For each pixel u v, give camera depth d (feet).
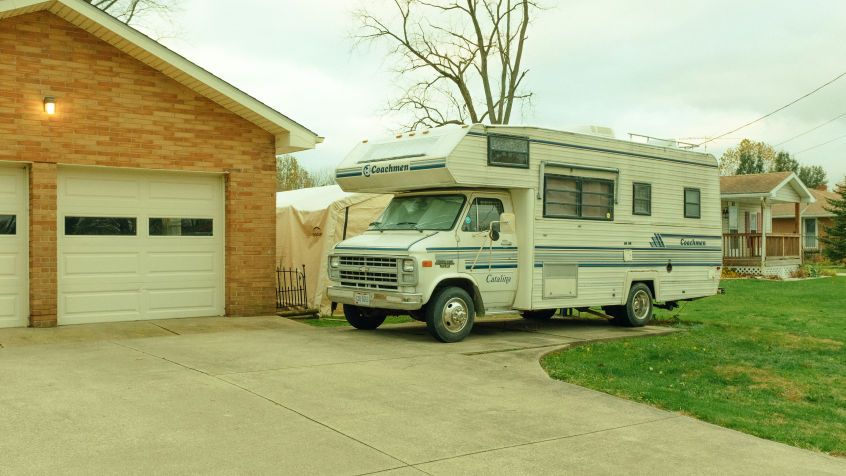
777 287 73.72
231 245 39.19
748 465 17.42
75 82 34.53
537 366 28.02
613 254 39.81
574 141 37.78
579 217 38.04
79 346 29.45
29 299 34.14
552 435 19.08
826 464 17.88
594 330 40.50
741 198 94.48
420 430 18.94
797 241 102.06
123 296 36.78
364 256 34.09
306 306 46.73
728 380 28.53
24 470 14.96
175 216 38.32
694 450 18.39
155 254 37.73
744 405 24.52
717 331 41.60
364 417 19.90
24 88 33.30
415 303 31.89
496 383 24.89
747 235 90.43
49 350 28.43
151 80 36.60
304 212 49.06
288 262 51.08
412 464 16.28
